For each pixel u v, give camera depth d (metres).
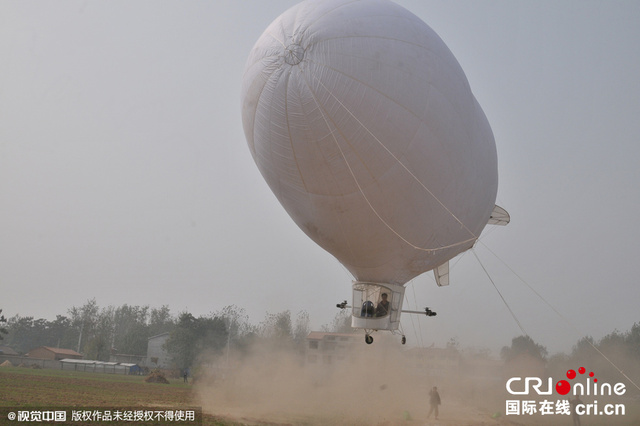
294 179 17.69
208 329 93.50
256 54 15.83
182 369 88.50
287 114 15.57
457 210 19.80
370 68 14.92
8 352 127.00
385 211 17.92
